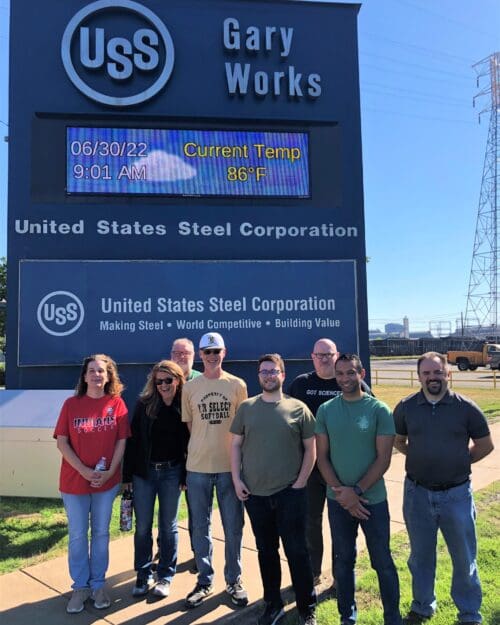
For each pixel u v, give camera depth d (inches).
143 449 153.0
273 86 318.3
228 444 151.4
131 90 305.0
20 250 289.7
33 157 294.5
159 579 153.3
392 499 238.2
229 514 149.7
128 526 155.6
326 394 157.1
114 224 298.5
